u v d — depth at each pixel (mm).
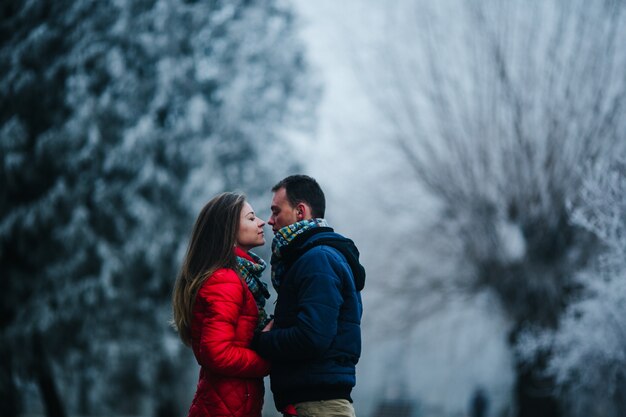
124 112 13195
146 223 12883
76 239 12195
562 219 10492
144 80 13836
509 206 11102
